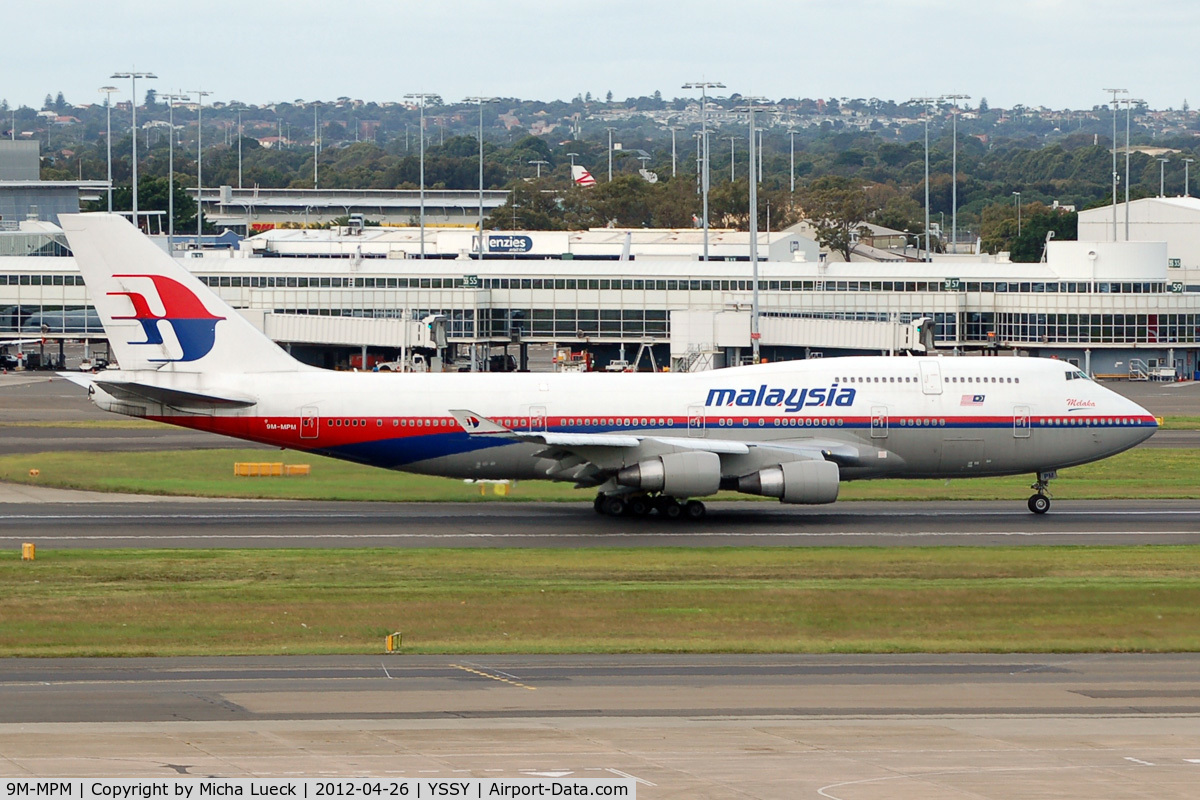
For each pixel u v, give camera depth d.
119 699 138.12
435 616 180.50
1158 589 198.12
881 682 149.75
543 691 143.62
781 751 121.88
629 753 120.31
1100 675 154.25
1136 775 116.56
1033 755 121.94
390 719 131.12
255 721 129.75
